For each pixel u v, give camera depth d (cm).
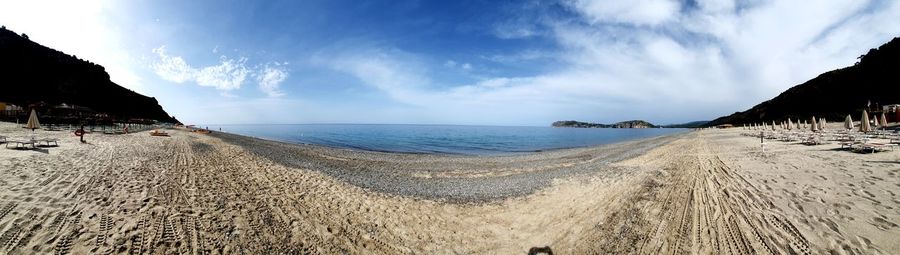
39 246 495
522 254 578
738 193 891
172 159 1454
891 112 3791
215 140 3077
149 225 614
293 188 1010
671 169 1384
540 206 872
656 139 5019
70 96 6775
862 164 1155
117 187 853
